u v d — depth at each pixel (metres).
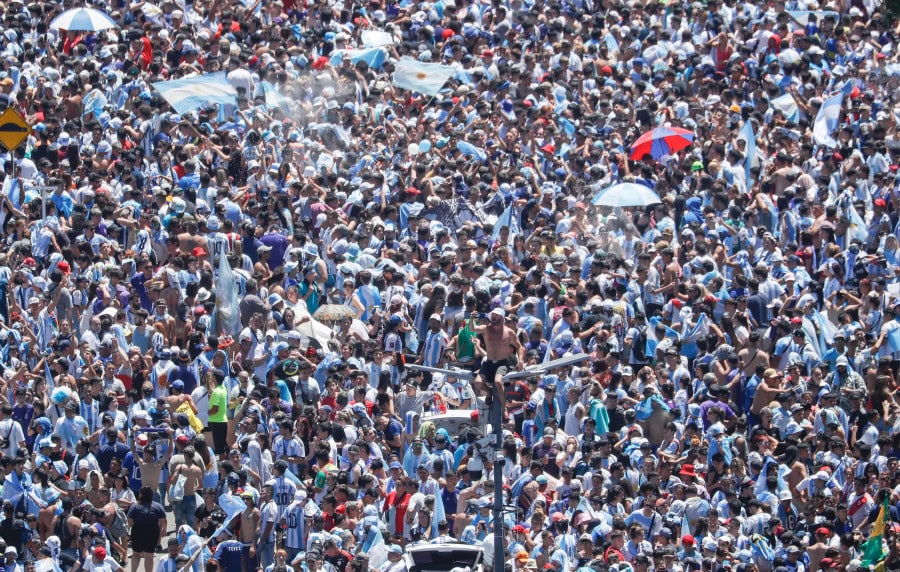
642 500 102.69
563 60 160.62
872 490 107.06
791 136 151.25
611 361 114.88
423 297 121.50
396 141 146.88
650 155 149.62
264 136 141.12
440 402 113.06
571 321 117.31
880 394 117.25
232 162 137.62
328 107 146.88
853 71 164.25
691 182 144.25
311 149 142.38
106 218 128.50
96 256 123.31
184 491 104.56
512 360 88.44
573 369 114.31
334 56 156.12
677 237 138.38
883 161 148.00
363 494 102.38
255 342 115.12
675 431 111.00
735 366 118.88
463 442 107.81
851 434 114.25
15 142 120.88
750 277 129.62
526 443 111.75
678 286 125.88
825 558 101.19
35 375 111.19
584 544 97.44
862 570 100.25
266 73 149.62
